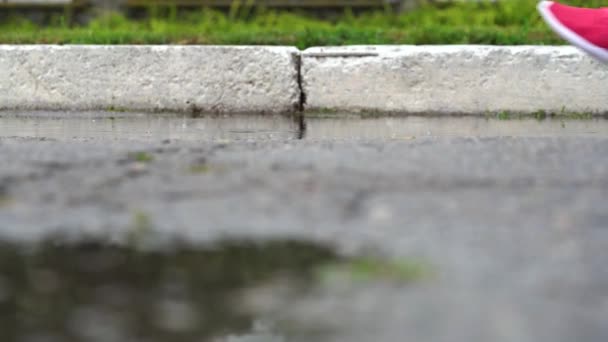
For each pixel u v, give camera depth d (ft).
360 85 17.03
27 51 17.24
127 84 17.21
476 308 7.52
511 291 7.95
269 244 9.66
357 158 13.98
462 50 16.94
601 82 16.93
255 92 17.12
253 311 7.58
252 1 21.98
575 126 16.33
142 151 14.24
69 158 14.02
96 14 22.20
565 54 16.93
